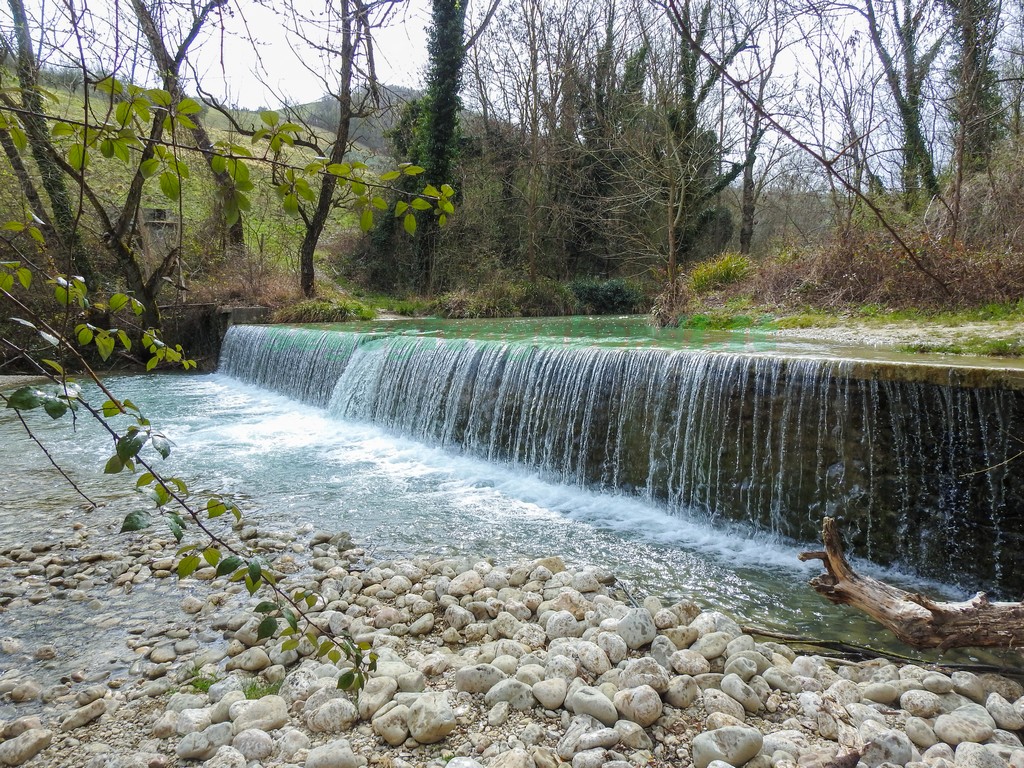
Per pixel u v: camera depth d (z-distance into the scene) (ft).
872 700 9.48
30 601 13.14
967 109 33.14
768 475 17.08
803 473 16.39
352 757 8.06
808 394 16.20
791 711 9.14
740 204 81.87
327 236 76.02
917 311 27.58
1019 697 9.47
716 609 12.99
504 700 9.20
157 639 11.73
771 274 37.06
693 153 52.95
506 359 24.48
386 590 13.65
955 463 13.82
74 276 4.78
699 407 18.53
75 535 16.61
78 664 10.89
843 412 15.56
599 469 21.22
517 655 10.69
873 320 28.19
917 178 42.04
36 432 27.99
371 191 5.06
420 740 8.48
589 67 72.02
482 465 24.39
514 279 67.46
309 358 36.86
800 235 50.88
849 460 15.52
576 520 18.47
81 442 26.35
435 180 66.08
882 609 10.50
